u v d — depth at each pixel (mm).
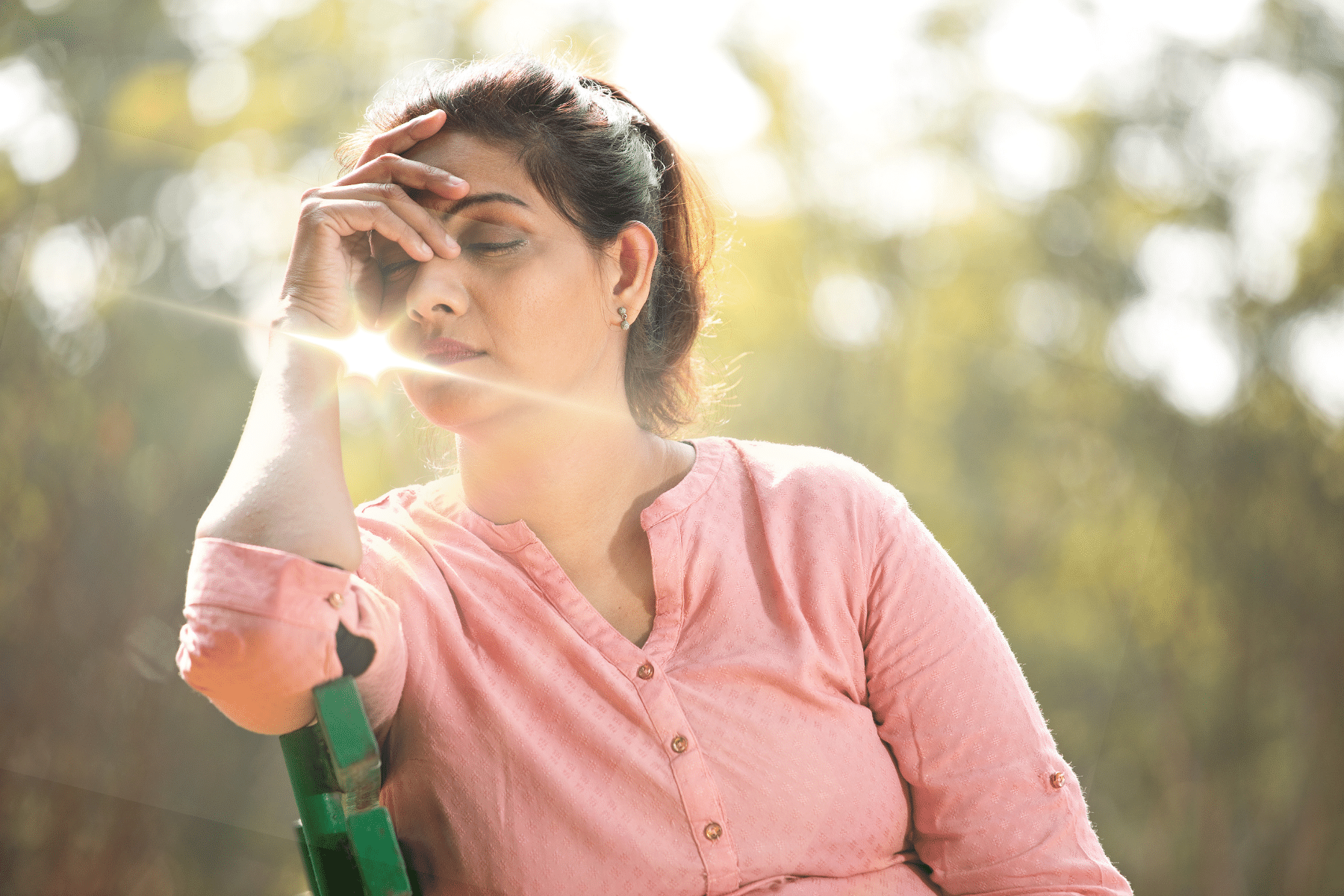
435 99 1392
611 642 1293
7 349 6781
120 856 6508
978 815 1320
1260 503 11289
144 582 6836
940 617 1360
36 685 6539
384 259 1368
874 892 1300
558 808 1229
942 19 11156
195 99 8422
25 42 7996
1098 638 11695
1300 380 11312
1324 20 11406
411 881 1296
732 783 1245
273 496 1162
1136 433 11695
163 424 7246
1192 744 11305
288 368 1277
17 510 6684
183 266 7656
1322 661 10969
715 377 1710
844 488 1403
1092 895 1307
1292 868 10758
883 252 11273
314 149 8719
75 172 7516
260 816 6906
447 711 1274
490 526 1361
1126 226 11922
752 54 10391
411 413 1698
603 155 1377
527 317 1302
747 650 1301
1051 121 11859
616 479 1372
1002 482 11617
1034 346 11828
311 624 1117
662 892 1217
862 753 1315
